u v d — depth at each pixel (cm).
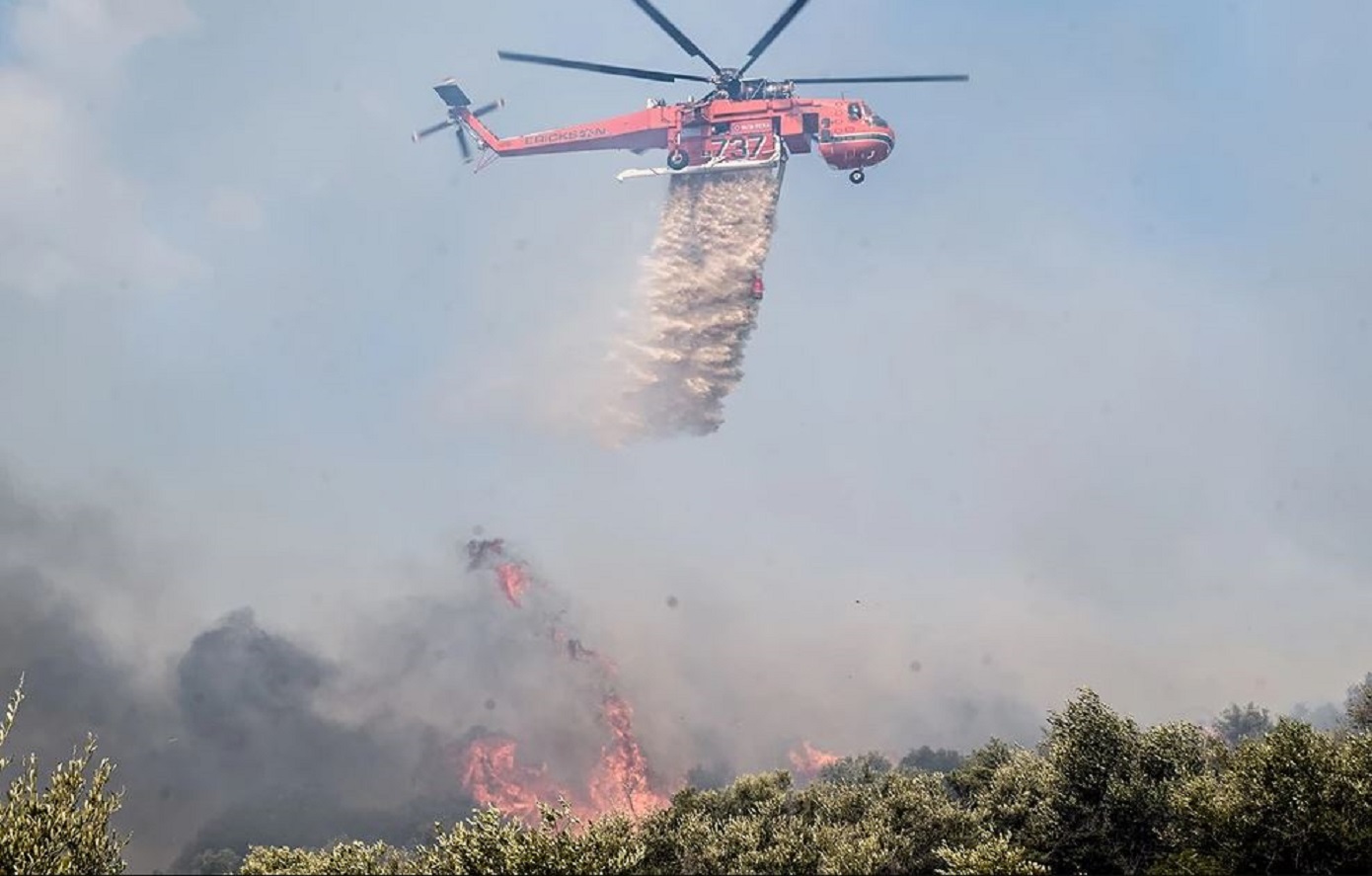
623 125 6562
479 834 3409
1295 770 3397
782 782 5972
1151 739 4206
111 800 2931
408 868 3731
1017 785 4722
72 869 2692
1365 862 3161
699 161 6188
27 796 2784
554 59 5434
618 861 3462
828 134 5841
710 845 4547
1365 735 3566
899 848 4219
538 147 7012
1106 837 3953
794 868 4291
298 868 3603
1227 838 3447
